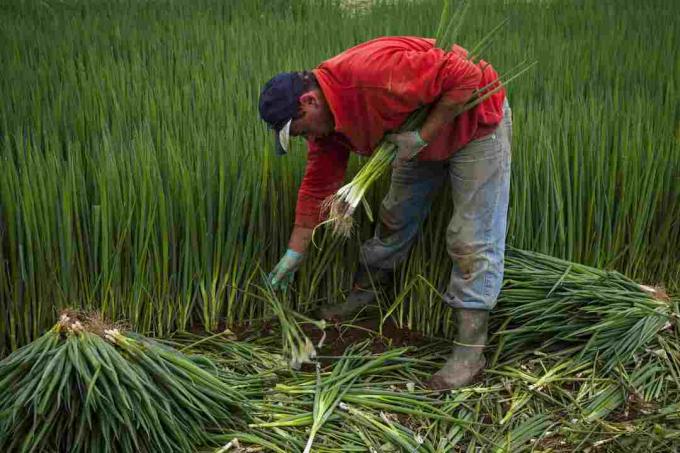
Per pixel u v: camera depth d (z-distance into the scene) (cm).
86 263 334
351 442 296
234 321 371
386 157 297
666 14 704
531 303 346
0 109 431
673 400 318
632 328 333
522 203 364
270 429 296
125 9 727
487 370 339
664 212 389
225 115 423
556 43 599
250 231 357
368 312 387
